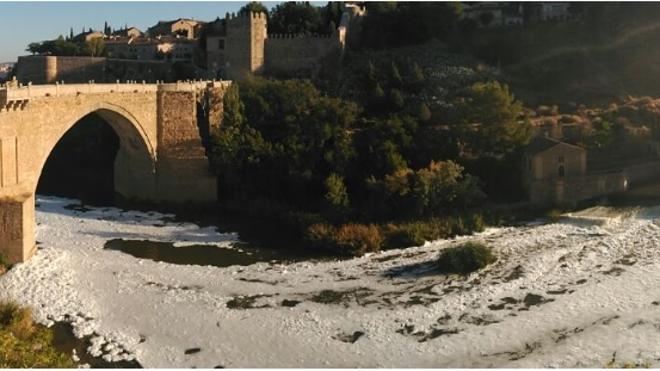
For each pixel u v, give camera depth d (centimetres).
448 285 5472
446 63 11756
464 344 4372
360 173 8244
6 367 3125
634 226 7150
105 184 10044
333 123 8731
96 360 4134
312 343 4397
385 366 4084
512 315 4841
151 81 12825
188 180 8631
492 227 7306
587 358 4166
